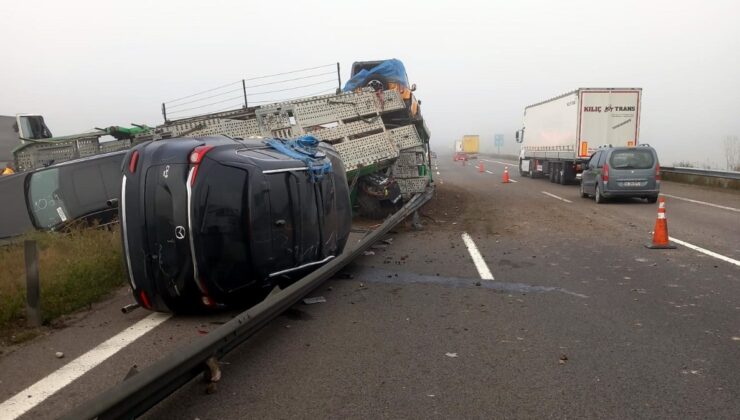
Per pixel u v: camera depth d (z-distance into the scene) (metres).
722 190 19.62
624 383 4.07
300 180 6.20
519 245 9.89
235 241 5.40
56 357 4.81
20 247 8.63
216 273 5.38
